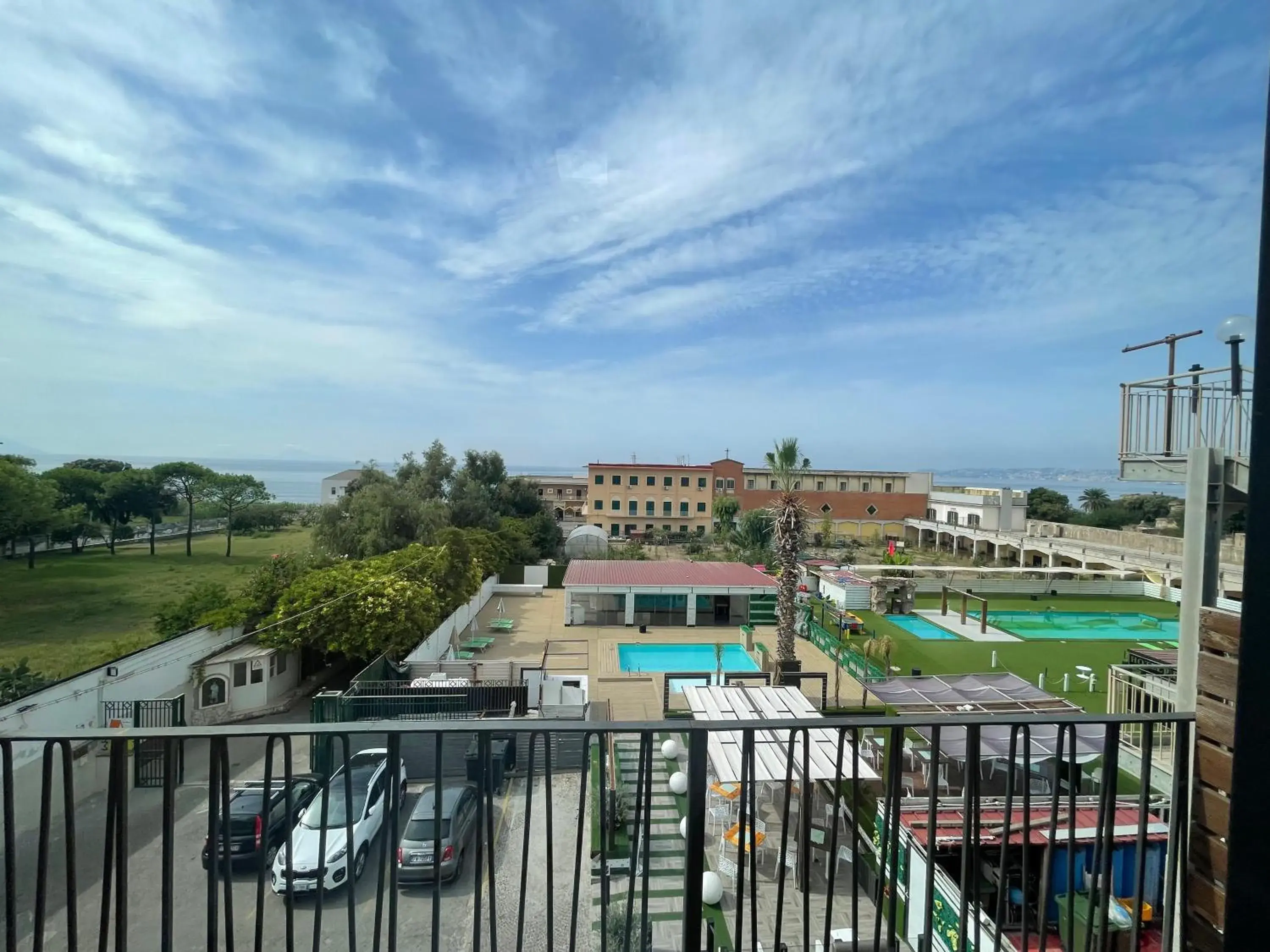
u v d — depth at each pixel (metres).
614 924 6.92
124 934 1.92
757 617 24.53
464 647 20.03
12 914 1.93
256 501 47.41
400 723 2.04
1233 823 1.75
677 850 8.68
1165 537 32.84
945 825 7.02
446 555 20.27
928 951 2.16
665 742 11.34
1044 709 11.51
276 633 14.69
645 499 48.12
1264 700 1.69
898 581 27.11
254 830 7.70
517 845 8.52
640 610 25.00
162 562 36.06
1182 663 3.53
